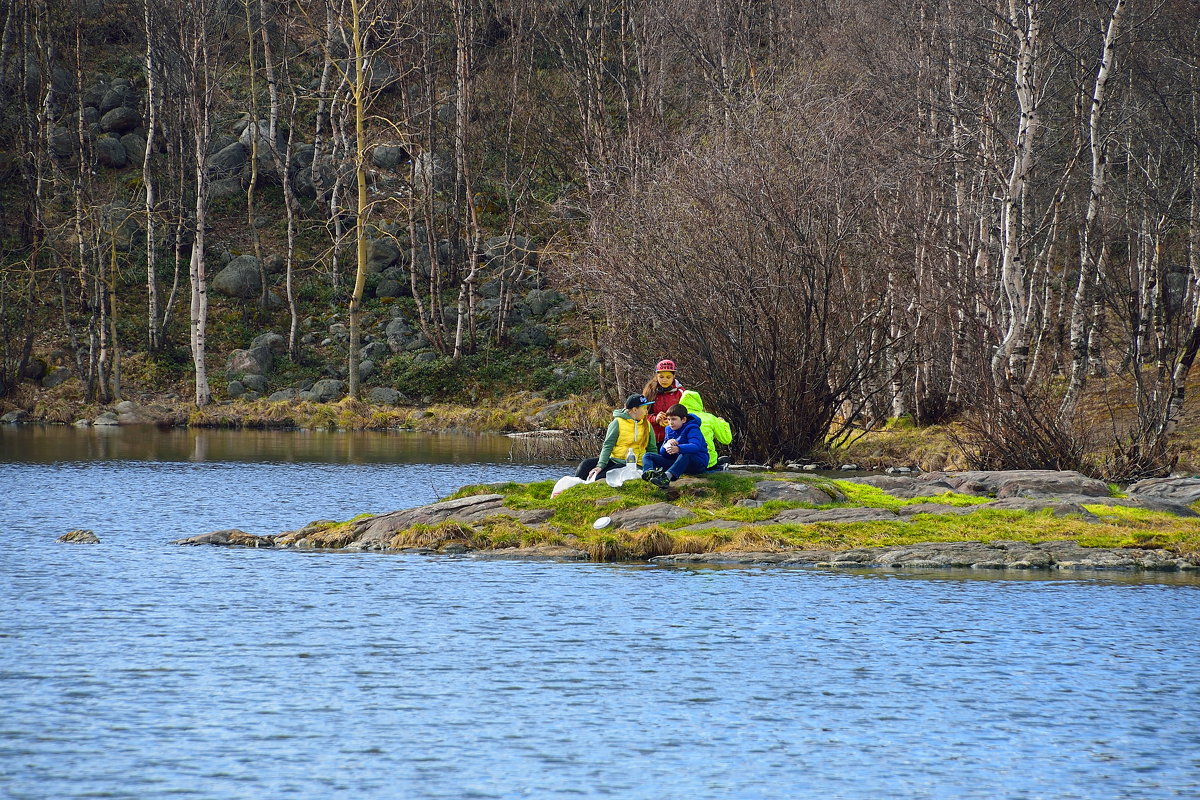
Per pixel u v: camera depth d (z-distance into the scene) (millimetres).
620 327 110562
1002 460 91500
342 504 77562
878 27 139875
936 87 129375
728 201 103312
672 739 28594
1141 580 48250
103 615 41562
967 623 40312
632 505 59719
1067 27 117312
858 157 114250
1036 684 33156
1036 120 100562
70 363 187000
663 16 162250
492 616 41469
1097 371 146125
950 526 57312
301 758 27203
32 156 194250
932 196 126500
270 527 66250
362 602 43844
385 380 185750
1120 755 27578
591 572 50188
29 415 171500
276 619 40969
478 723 29719
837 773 26422
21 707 30750
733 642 37688
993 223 129500
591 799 24875
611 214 116938
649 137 142750
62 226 186000
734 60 162250
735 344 102625
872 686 32938
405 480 94062
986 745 28234
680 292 102375
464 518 60344
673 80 171500
